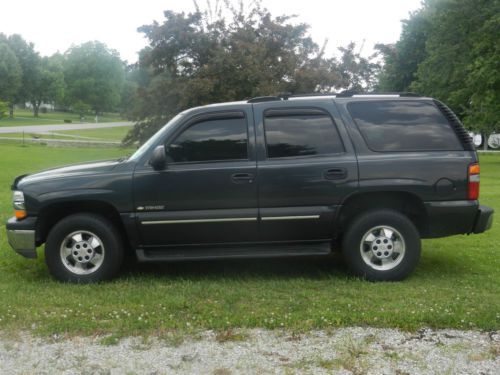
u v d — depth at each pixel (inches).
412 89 1494.8
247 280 229.0
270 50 994.7
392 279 224.2
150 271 246.7
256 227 221.9
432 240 320.8
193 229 221.3
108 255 223.8
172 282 225.5
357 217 225.8
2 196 556.1
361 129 226.8
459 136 228.5
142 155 225.1
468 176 223.8
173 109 995.3
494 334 165.6
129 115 1051.9
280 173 220.7
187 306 190.1
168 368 143.9
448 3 1246.9
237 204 220.8
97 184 220.8
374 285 218.1
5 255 276.5
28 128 2768.2
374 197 230.1
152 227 220.8
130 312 184.4
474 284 220.8
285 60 970.1
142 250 225.1
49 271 230.8
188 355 151.5
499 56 1141.1
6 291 211.2
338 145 225.0
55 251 223.6
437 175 222.2
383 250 225.0
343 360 147.6
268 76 931.3
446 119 230.4
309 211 221.0
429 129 228.2
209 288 214.1
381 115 229.1
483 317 175.8
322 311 182.1
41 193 222.2
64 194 220.7
